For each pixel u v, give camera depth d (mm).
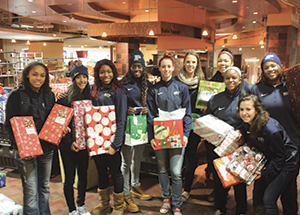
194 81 2699
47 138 2021
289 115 2092
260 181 2041
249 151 2016
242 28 18750
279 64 2117
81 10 13266
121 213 2424
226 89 2320
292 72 2031
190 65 2639
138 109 2453
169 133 2314
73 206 2342
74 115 2141
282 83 2146
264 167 1981
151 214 2510
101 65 2258
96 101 2301
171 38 12781
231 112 2256
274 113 2115
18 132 1876
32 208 2080
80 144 2188
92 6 12180
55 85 4336
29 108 2002
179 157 2398
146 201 2783
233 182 1991
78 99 2266
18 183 3193
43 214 2197
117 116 2281
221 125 2219
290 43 12391
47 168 2168
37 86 1991
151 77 5348
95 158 2375
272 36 12641
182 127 2336
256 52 24984
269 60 2102
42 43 23062
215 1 9797
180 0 9516
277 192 1948
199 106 2654
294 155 1949
